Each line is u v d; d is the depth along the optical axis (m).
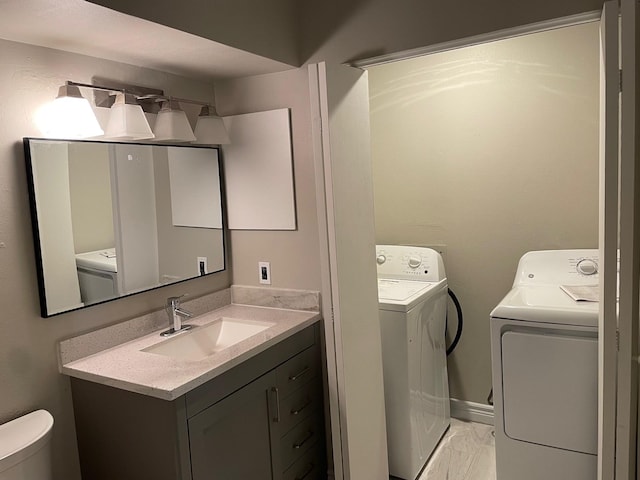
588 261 2.61
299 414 2.26
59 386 1.83
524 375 2.23
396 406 2.58
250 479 1.97
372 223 2.30
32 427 1.63
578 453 2.16
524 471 2.30
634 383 1.66
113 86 2.00
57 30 1.60
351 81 2.10
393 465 2.64
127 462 1.76
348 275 2.09
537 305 2.24
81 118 1.73
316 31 2.20
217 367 1.74
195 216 2.36
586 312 2.09
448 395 3.12
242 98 2.44
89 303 1.90
